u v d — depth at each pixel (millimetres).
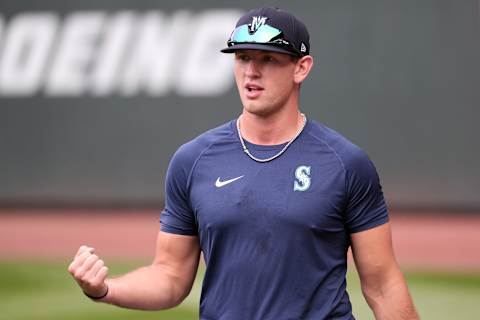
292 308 14242
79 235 55250
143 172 63562
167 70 63438
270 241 14219
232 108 62188
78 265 13680
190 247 15453
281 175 14391
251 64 14359
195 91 62812
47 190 65000
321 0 60969
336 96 60812
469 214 59531
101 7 65062
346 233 14750
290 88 14547
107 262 46594
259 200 14281
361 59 60500
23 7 66312
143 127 63625
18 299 37312
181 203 15141
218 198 14461
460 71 59531
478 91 59344
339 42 60781
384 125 60312
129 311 34781
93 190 64375
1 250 50500
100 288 13891
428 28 59844
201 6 63250
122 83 64125
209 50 62875
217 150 14781
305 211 14172
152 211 63219
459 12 59469
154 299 15070
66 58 65250
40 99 65438
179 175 14984
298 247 14203
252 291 14289
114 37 64625
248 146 14656
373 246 14719
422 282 41250
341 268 14688
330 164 14391
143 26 64250
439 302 37062
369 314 34500
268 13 14375
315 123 14883
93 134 64438
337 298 14516
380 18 60375
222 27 62719
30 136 65438
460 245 51281
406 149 60156
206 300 14805
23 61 65938
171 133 63156
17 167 65500
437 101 59750
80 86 64812
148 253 49562
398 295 14812
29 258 47844
